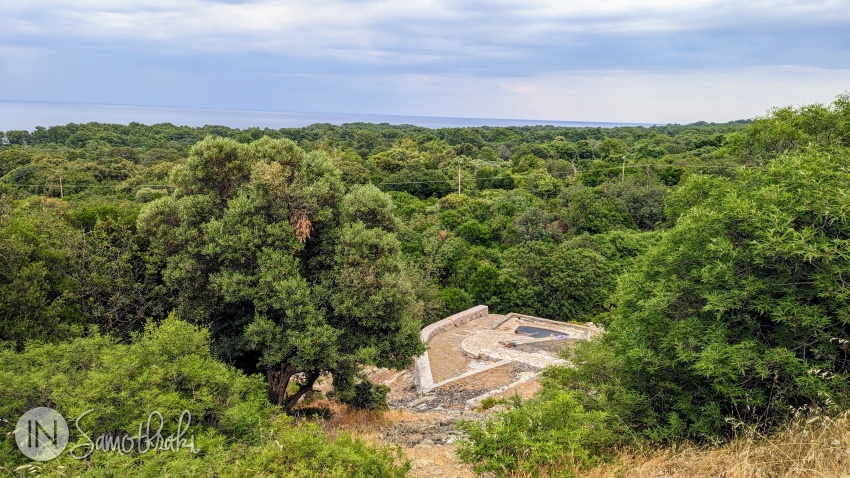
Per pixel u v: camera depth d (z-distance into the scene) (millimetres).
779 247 5258
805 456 4652
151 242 10914
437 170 57000
